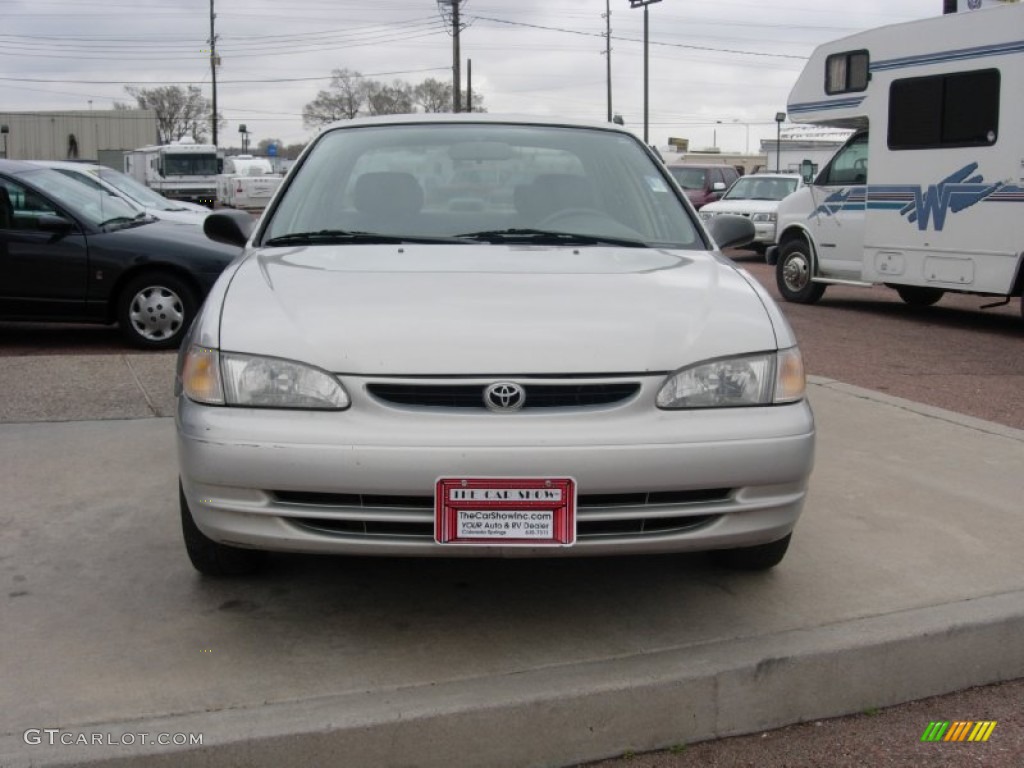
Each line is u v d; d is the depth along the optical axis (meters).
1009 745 2.92
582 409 2.89
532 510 2.82
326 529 2.90
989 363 8.63
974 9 10.60
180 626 3.21
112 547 3.84
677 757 2.84
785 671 2.99
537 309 3.09
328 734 2.60
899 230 11.21
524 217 4.04
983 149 10.15
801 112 12.40
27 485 4.52
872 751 2.88
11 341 8.89
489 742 2.71
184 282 8.39
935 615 3.27
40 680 2.85
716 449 2.89
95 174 10.90
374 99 71.00
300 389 2.88
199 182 36.50
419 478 2.79
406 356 2.88
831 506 4.40
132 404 5.87
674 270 3.56
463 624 3.25
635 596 3.48
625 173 4.38
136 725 2.60
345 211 4.04
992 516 4.28
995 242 10.12
